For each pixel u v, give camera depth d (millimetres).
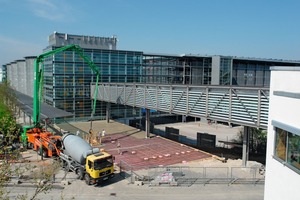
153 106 39562
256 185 25688
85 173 26188
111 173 25875
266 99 24922
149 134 45594
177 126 62781
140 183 25641
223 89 29188
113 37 67625
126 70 60969
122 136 45375
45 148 32781
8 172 10656
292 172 10750
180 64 70375
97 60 57062
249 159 36438
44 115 41875
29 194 22234
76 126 51875
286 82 11367
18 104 54469
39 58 38031
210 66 74125
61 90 54000
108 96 51438
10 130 11625
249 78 82562
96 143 40125
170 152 36594
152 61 66312
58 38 60781
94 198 22984
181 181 26484
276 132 12016
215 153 38469
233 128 61656
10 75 127375
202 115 31797
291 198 10789
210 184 25906
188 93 33656
